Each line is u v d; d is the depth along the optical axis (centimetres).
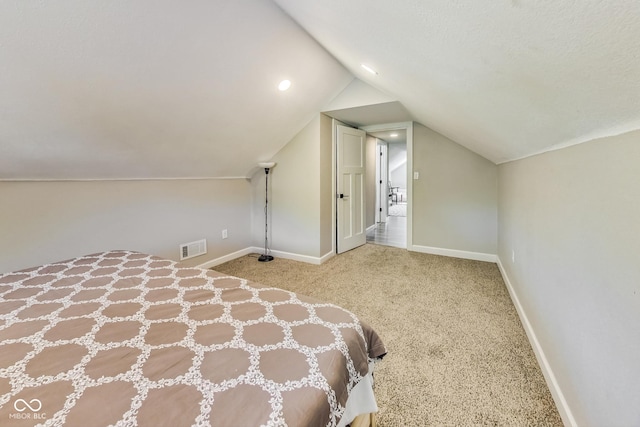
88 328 102
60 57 138
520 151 196
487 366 167
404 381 156
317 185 354
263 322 107
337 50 213
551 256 149
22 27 121
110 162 229
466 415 134
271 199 390
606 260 93
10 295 129
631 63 54
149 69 169
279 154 375
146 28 148
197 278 150
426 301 254
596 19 49
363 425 114
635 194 77
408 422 130
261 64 218
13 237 202
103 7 130
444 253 396
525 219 205
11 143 169
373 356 117
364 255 399
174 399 71
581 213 113
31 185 209
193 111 221
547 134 129
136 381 77
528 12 59
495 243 363
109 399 71
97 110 175
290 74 248
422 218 407
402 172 1113
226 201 370
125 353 89
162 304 120
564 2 50
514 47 75
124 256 189
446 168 385
